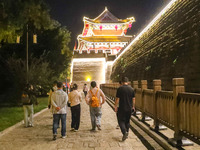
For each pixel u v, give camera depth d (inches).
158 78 538.3
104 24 2773.1
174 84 200.4
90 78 2290.8
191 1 440.8
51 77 966.4
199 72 338.0
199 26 369.7
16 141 260.4
